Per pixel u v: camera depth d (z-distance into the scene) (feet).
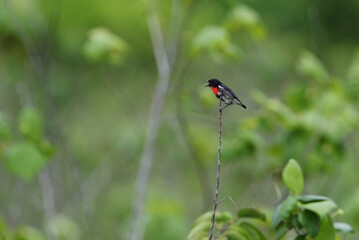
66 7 65.98
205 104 37.68
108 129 59.52
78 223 35.65
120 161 48.03
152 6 40.68
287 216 17.43
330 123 32.99
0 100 46.98
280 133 32.78
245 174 38.14
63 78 65.10
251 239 19.12
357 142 41.47
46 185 32.73
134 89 65.98
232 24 37.68
